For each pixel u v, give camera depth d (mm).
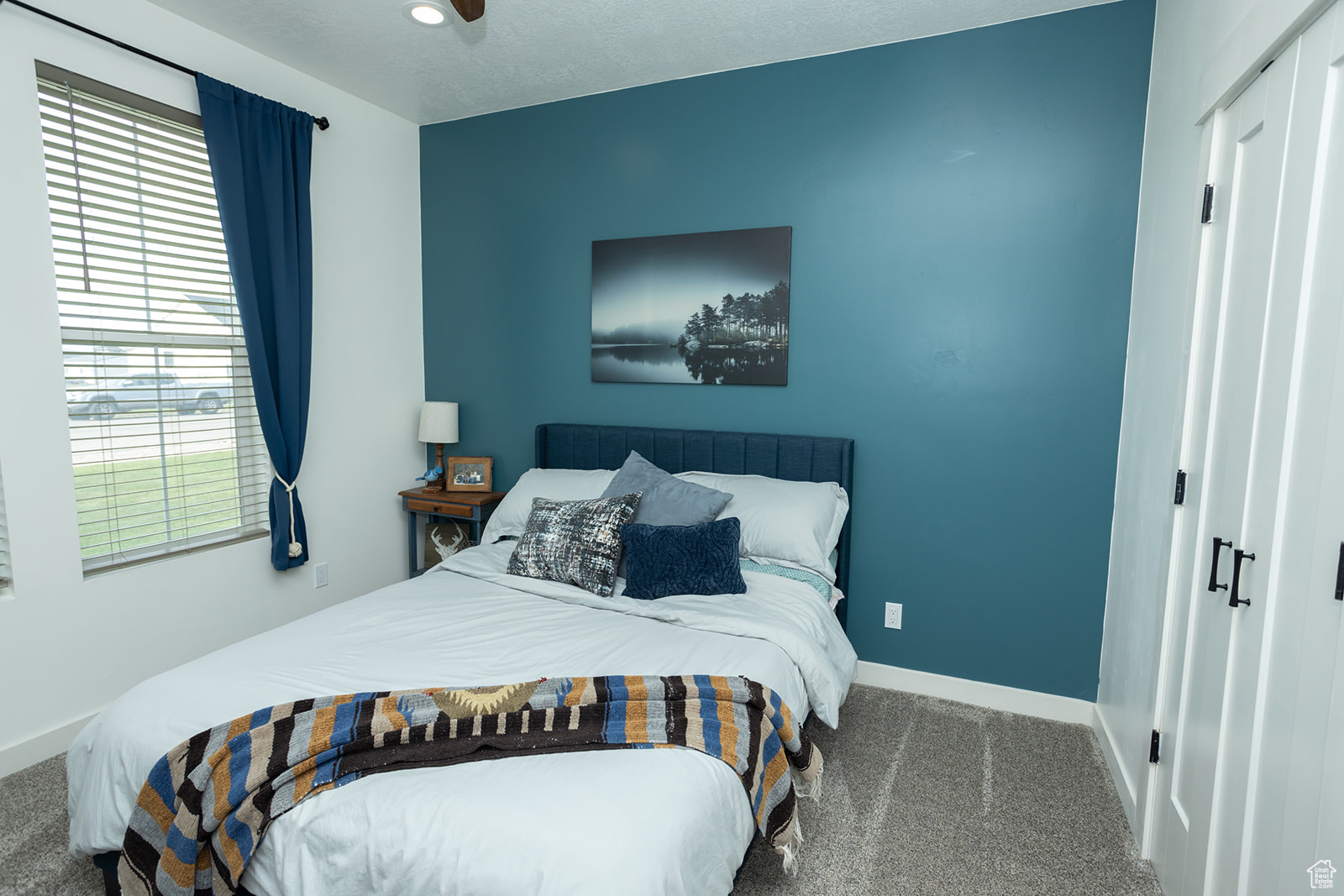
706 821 1297
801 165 2863
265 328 2846
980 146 2584
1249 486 1389
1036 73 2484
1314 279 1176
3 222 2109
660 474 2730
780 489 2684
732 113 2963
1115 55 2375
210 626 2785
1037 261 2543
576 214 3326
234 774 1343
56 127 2232
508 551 2791
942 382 2725
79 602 2354
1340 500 1054
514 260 3498
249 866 1350
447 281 3680
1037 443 2607
